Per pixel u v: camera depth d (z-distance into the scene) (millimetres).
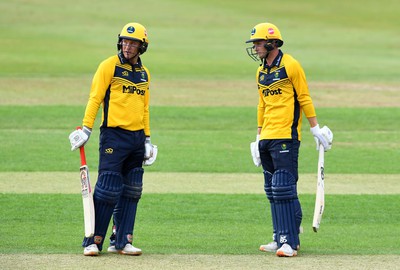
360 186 47531
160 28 176625
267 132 30906
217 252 30703
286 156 30578
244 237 34188
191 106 83188
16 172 50312
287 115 30672
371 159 57125
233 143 63688
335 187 47125
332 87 100188
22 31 161750
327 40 165375
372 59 136250
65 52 134250
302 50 148500
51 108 79188
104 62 29875
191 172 51688
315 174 51281
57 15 186750
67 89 93375
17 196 42438
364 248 32000
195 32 172625
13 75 104375
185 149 60375
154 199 42594
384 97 92375
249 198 43281
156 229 35844
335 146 62781
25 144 60938
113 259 28984
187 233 35000
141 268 27453
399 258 29594
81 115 75938
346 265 28250
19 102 82875
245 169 53125
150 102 85562
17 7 194125
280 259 29328
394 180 49594
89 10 196500
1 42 144625
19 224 36156
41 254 29672
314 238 34281
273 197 30828
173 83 101562
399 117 78000
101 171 29922
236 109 81625
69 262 28312
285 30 179375
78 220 37281
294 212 30406
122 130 29875
